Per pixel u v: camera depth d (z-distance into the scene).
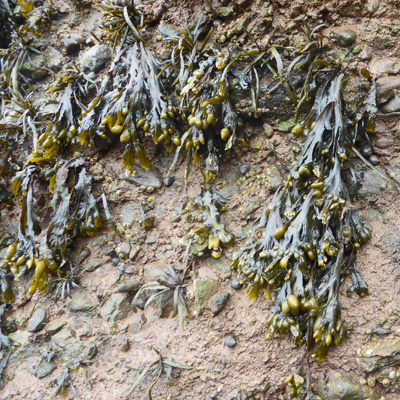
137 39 1.64
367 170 1.61
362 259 1.59
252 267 1.59
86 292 1.66
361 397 1.55
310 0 1.60
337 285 1.56
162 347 1.61
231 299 1.62
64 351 1.63
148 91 1.63
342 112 1.60
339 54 1.60
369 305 1.57
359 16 1.60
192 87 1.60
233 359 1.59
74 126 1.66
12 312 1.68
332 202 1.56
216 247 1.62
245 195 1.64
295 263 1.57
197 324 1.61
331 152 1.59
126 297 1.65
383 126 1.61
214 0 1.64
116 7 1.63
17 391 1.62
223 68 1.61
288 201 1.59
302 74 1.61
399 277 1.57
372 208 1.60
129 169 1.63
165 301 1.63
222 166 1.66
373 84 1.59
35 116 1.69
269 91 1.61
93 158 1.68
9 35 1.75
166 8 1.66
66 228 1.65
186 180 1.62
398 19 1.59
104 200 1.66
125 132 1.62
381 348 1.55
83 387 1.61
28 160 1.68
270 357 1.58
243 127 1.65
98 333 1.63
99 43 1.70
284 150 1.64
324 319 1.55
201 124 1.59
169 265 1.64
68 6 1.73
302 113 1.63
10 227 1.72
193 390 1.59
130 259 1.66
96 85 1.67
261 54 1.61
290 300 1.54
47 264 1.64
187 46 1.62
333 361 1.57
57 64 1.73
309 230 1.57
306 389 1.57
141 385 1.60
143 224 1.66
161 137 1.62
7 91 1.74
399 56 1.59
